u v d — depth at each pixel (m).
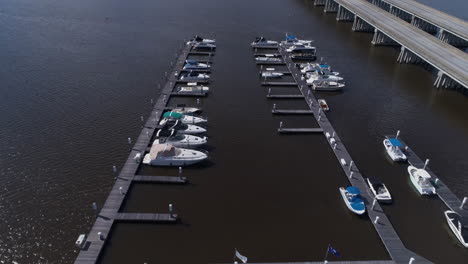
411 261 31.50
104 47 79.19
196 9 113.19
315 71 67.88
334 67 75.19
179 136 47.59
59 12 103.00
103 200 38.34
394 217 37.75
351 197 38.59
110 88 61.41
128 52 77.00
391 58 81.94
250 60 76.06
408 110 59.03
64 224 35.44
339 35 96.50
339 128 53.09
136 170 42.34
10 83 61.62
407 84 68.44
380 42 89.88
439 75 65.88
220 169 43.59
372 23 88.31
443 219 37.75
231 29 95.69
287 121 54.22
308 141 49.88
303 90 63.31
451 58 66.38
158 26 94.88
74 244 33.47
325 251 33.69
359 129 53.12
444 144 50.44
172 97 59.62
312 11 119.00
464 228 35.38
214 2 123.75
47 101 56.59
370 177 42.50
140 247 33.38
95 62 71.44
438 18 94.50
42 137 47.91
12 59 70.94
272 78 68.00
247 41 87.38
